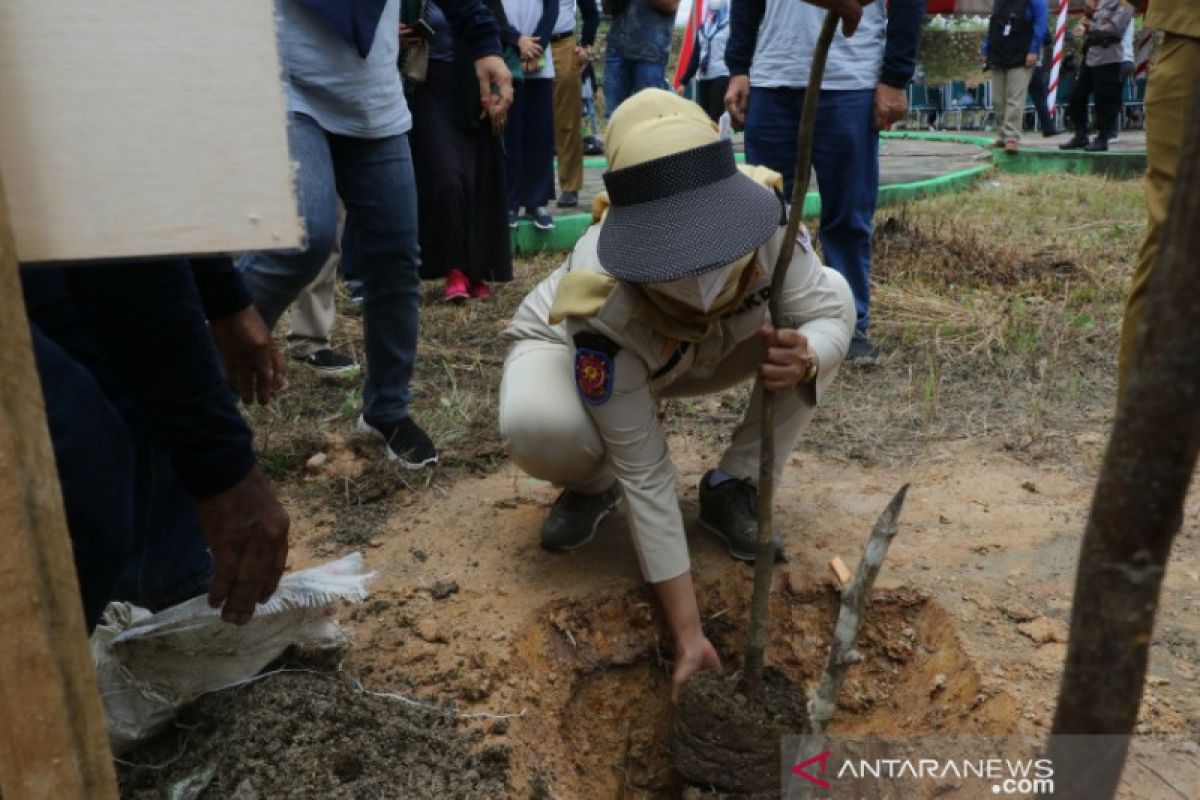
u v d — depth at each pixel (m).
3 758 0.90
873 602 2.59
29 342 0.88
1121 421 0.74
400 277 3.05
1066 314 4.76
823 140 3.97
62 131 0.87
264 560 1.84
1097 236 6.38
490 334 4.70
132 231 0.89
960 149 12.73
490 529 2.94
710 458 3.38
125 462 1.59
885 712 2.50
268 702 2.06
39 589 0.89
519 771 2.09
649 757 2.66
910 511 2.99
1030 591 2.55
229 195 0.90
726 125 2.05
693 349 2.38
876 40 3.88
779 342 1.99
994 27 10.36
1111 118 10.51
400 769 2.00
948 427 3.59
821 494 3.12
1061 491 3.09
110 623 2.09
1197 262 0.68
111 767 0.97
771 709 2.17
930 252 5.83
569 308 2.21
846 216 4.05
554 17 5.93
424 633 2.43
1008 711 2.14
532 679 2.37
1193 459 0.73
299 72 2.72
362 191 2.95
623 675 2.62
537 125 6.11
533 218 6.44
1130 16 10.13
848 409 3.76
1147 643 0.77
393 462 3.24
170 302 1.63
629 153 1.99
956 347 4.42
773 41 4.00
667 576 2.36
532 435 2.43
